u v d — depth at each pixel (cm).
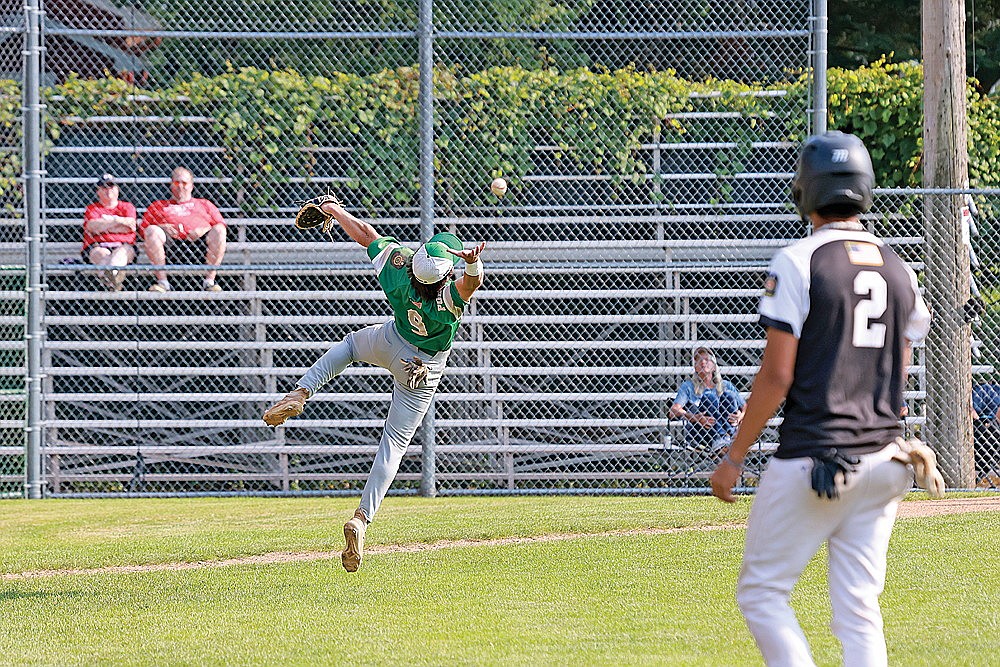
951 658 1728
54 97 4172
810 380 1320
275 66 4350
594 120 4175
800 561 1340
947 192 3666
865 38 6750
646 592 2284
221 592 2344
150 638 1958
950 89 3888
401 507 3519
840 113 4441
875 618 1341
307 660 1794
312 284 4297
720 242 4094
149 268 3847
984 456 4012
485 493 3856
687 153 4244
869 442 1314
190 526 3203
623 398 3978
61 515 3438
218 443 4178
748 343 4072
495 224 4253
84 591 2378
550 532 3030
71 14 4409
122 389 4253
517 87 4166
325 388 4212
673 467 3938
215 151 4219
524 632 1964
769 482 1336
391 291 2117
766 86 4156
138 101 4241
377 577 2470
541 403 4200
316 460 4150
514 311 4269
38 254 3816
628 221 4141
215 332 4238
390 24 4206
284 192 4291
